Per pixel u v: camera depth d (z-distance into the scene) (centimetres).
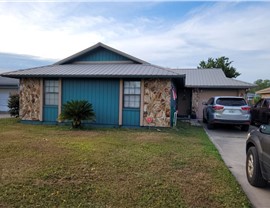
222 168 575
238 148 848
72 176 487
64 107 1172
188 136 1007
